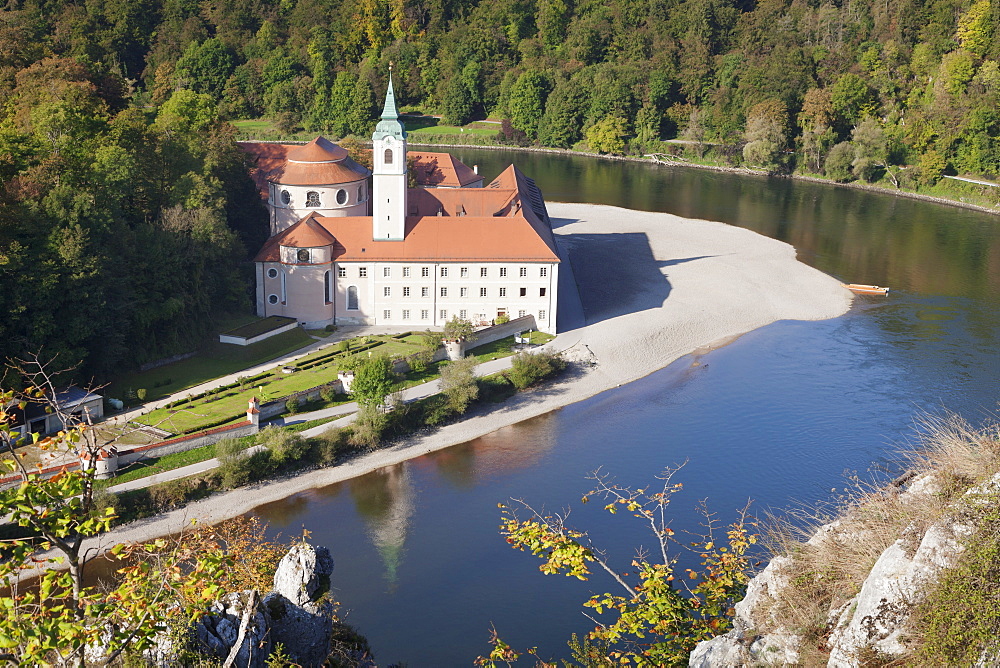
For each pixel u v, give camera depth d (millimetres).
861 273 179125
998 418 113375
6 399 37406
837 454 102938
